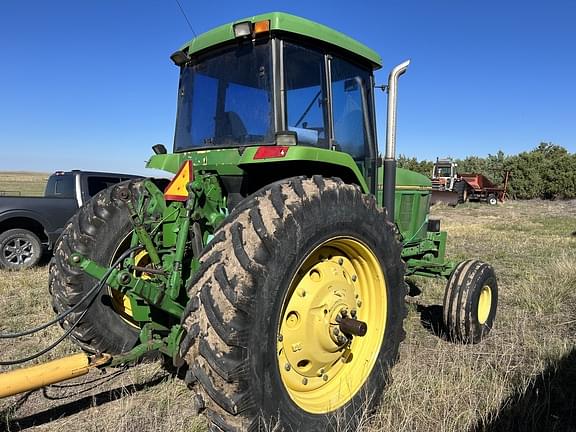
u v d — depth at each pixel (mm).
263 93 3170
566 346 4035
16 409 3229
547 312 5320
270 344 2424
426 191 5438
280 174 3424
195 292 2402
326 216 2717
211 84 3547
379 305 3217
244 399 2314
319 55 3412
